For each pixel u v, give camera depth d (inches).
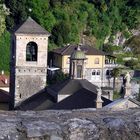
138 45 7278.5
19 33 3179.1
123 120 535.5
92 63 5605.3
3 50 5482.3
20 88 3218.5
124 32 7504.9
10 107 3331.7
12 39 3309.5
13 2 6077.8
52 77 5310.0
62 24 6446.9
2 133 497.0
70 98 2635.3
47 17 6446.9
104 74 5679.1
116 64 5885.8
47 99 2891.2
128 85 2122.3
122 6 7760.8
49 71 5408.5
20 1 6156.5
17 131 502.3
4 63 5467.5
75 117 538.6
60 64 5536.4
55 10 6673.2
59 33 6382.9
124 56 6663.4
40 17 6382.9
